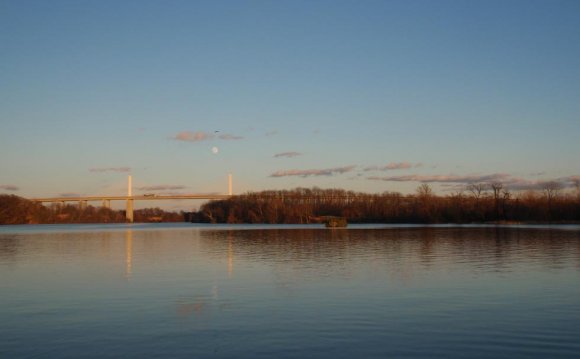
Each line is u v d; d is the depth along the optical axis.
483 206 159.62
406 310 24.00
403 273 36.34
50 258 50.97
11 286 31.98
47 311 24.42
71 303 26.28
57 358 17.42
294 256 50.28
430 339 19.31
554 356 17.36
